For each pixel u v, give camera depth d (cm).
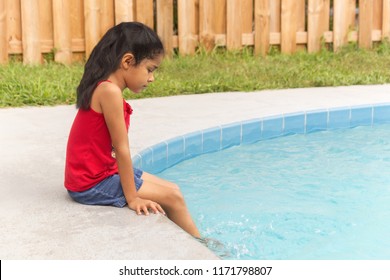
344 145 742
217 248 456
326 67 1114
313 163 673
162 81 969
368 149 727
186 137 682
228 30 1178
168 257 371
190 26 1157
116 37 427
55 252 377
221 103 849
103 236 398
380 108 841
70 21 1089
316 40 1227
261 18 1195
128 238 395
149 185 447
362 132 802
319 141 760
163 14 1135
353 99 876
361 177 630
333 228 508
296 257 453
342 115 820
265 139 766
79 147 442
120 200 445
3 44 1041
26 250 379
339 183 612
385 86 989
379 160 686
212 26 1176
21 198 469
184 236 399
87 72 435
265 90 948
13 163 566
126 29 428
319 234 496
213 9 1171
